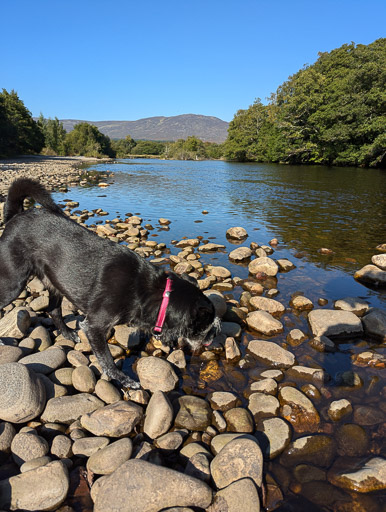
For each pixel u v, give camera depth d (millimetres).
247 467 728
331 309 1514
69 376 1035
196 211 3736
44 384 960
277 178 7535
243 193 5137
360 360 1163
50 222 1128
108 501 660
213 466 748
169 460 808
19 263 1115
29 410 868
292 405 950
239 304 1565
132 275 1056
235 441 771
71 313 1455
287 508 693
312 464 786
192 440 866
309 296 1648
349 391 1021
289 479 751
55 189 5285
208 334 1119
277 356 1161
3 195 4027
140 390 995
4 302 1136
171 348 1239
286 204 4160
